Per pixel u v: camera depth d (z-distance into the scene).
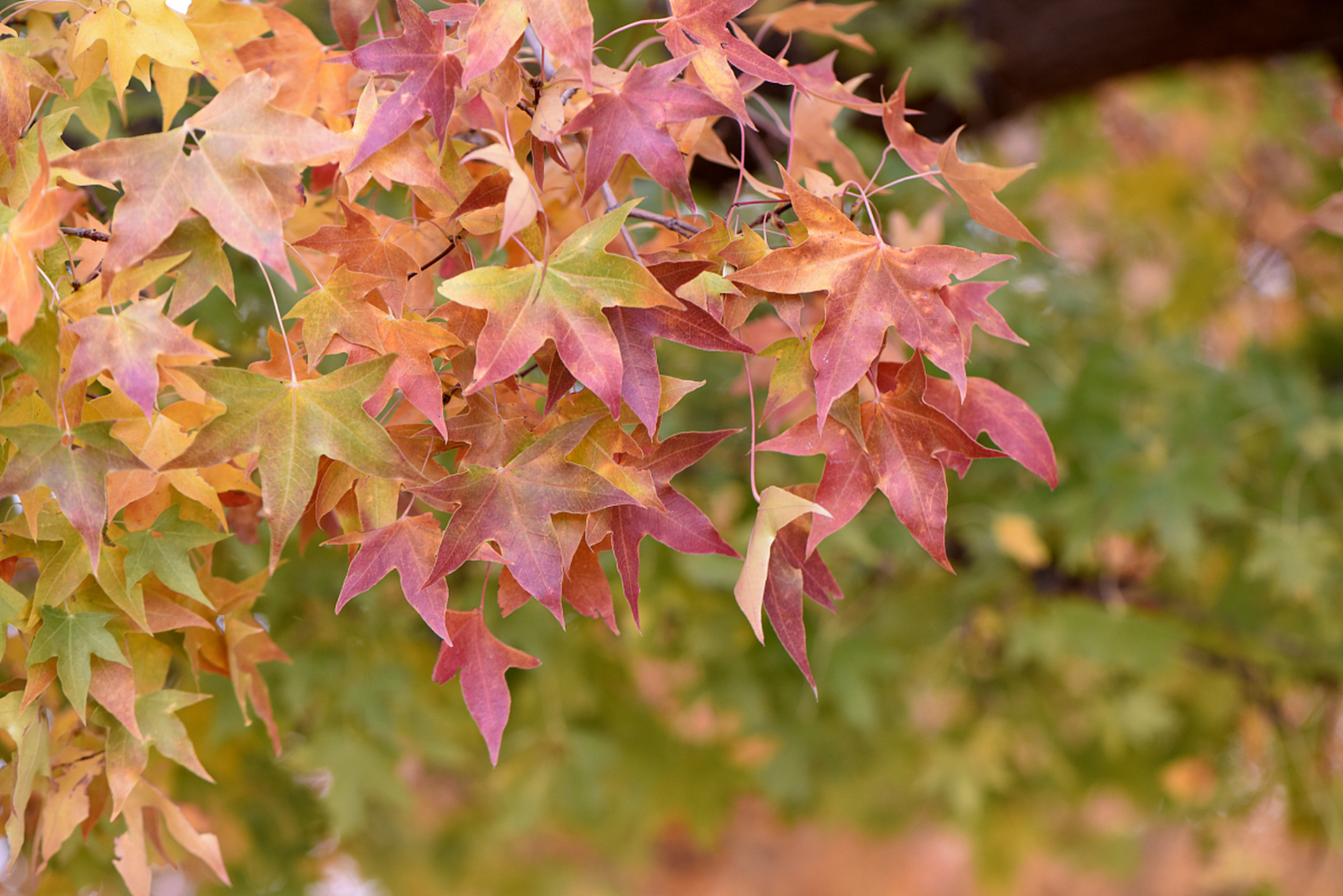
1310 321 4.43
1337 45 3.25
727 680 3.20
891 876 8.55
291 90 1.68
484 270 1.53
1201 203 5.39
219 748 2.53
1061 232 5.58
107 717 1.63
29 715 1.60
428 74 1.56
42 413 1.57
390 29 1.76
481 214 1.59
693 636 3.09
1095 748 3.96
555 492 1.55
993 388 1.63
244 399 1.54
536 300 1.53
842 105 1.63
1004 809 4.19
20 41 1.61
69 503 1.54
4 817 1.65
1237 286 5.05
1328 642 3.30
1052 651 3.14
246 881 2.52
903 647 3.29
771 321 1.88
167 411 1.61
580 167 1.65
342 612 2.62
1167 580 3.58
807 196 1.55
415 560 1.56
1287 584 2.99
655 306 1.54
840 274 1.55
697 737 3.81
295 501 1.55
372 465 1.55
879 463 1.58
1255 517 3.29
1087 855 4.80
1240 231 5.25
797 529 1.59
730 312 1.57
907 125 1.63
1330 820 3.35
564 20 1.54
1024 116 4.06
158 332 1.53
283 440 1.55
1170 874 6.51
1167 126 5.54
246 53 1.67
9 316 1.52
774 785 3.44
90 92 1.68
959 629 3.41
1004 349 3.02
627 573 1.57
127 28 1.62
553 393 1.55
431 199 1.60
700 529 1.56
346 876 3.65
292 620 2.58
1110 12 3.25
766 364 2.58
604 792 3.72
